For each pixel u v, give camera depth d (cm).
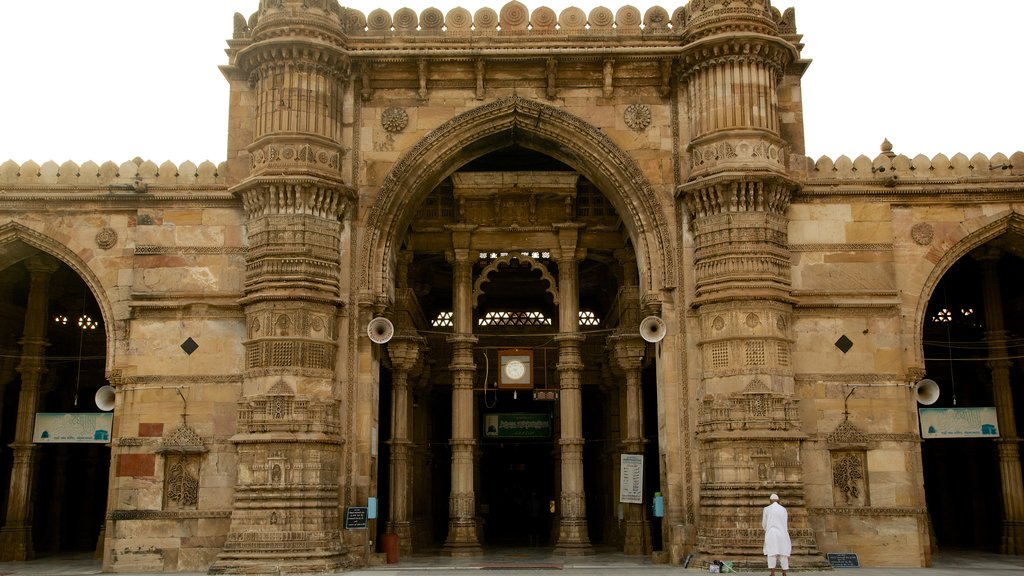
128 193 2275
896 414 2172
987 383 3125
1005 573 1956
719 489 2069
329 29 2255
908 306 2241
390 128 2330
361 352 2227
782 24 2386
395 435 2698
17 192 2291
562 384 2703
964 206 2295
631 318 2730
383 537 2358
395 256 2420
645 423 3306
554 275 3425
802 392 2175
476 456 3228
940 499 3338
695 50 2252
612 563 2286
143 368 2202
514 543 3331
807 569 1992
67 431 2467
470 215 2759
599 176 2389
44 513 3231
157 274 2248
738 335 2109
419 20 2347
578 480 2642
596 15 2347
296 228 2158
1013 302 3067
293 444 2045
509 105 2336
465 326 2723
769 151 2197
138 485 2145
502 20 2350
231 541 2012
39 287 2648
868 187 2272
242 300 2161
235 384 2188
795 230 2256
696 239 2230
